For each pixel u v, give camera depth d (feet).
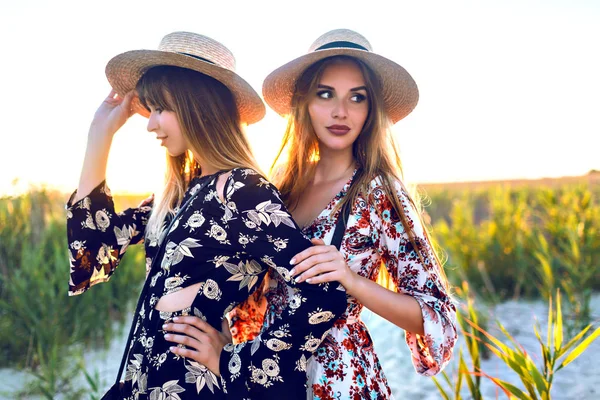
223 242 6.05
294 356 5.70
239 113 7.04
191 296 6.01
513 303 21.54
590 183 34.42
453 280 22.31
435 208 45.27
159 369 5.86
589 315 17.78
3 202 21.09
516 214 25.86
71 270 7.07
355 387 6.11
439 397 13.23
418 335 6.55
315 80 6.93
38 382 13.26
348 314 6.40
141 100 6.81
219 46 6.97
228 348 5.88
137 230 7.65
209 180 6.32
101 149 7.30
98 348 17.28
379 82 7.05
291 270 5.72
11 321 16.63
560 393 13.26
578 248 20.93
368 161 6.79
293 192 7.28
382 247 6.57
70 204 7.11
